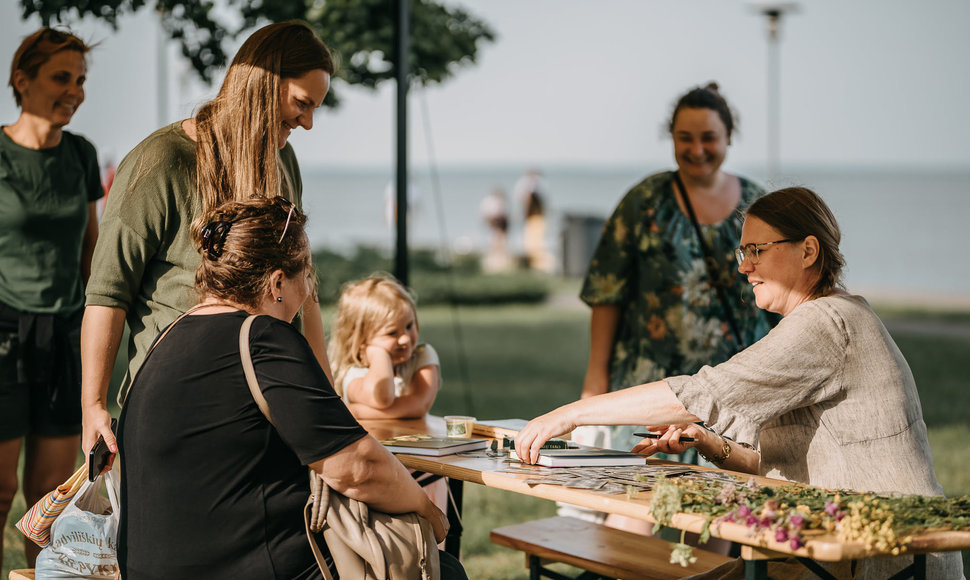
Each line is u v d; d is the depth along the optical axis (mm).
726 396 2398
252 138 2641
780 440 2512
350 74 6562
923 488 2383
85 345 2656
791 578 2340
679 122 3662
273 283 2289
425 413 3723
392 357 3730
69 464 3775
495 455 2764
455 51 6875
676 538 3631
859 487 2389
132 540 2236
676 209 3699
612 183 73250
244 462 2178
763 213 2596
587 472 2465
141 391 2232
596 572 3105
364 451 2230
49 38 3656
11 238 3604
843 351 2400
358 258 21750
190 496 2170
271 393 2152
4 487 3631
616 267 3768
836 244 2564
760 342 2445
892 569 2293
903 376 2439
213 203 2627
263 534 2188
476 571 4438
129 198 2633
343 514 2238
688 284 3666
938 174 70500
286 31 2713
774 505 1979
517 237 49031
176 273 2682
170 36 5824
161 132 2711
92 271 2680
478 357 12711
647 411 2477
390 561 2254
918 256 40375
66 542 2730
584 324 17141
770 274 2586
